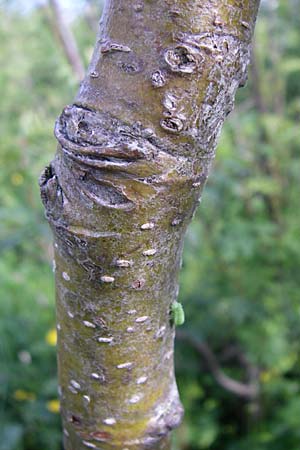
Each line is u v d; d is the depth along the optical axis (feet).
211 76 0.82
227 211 3.53
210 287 3.77
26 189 3.58
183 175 0.87
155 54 0.81
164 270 0.96
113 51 0.83
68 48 2.63
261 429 4.04
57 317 1.06
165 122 0.83
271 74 3.73
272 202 3.56
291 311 3.72
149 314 1.00
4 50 5.23
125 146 0.83
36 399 3.58
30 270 4.78
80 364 1.05
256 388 4.07
